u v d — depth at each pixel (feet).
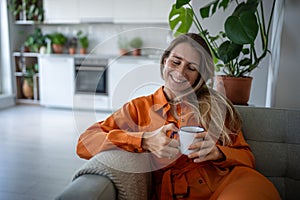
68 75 14.79
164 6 14.21
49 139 10.43
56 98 15.30
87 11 15.16
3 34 15.62
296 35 4.91
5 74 15.94
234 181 3.30
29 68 16.16
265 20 6.06
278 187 4.08
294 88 5.05
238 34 4.43
